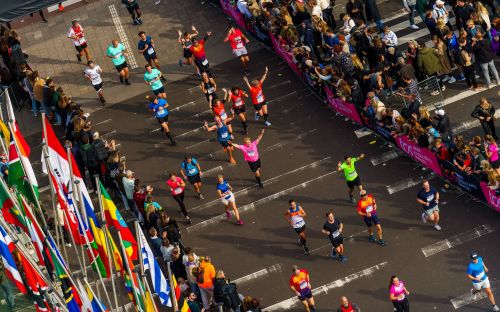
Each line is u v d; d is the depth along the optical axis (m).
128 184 97.75
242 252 94.94
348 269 90.88
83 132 102.00
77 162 103.75
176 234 93.31
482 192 91.75
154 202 95.56
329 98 106.81
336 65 104.88
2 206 83.56
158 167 106.38
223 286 86.31
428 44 112.31
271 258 93.75
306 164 101.94
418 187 96.38
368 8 114.81
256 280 92.19
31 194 86.88
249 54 118.19
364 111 101.69
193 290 90.44
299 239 94.62
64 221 93.62
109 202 80.69
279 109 109.31
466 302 85.81
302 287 85.69
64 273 76.31
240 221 97.56
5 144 89.88
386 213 94.75
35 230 81.19
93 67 113.31
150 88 116.88
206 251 95.94
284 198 99.06
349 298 88.44
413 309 86.38
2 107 118.06
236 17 122.38
